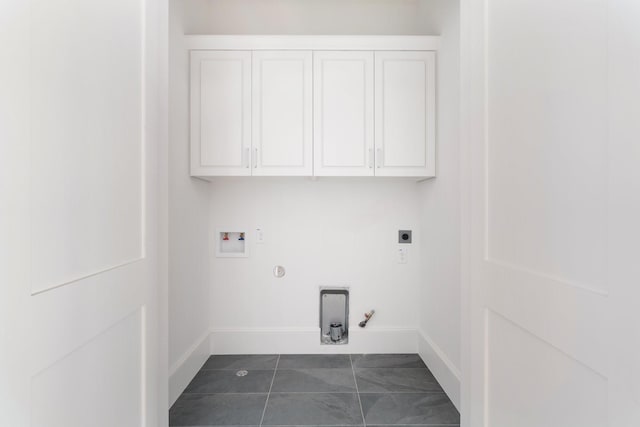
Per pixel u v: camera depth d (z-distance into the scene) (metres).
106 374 0.82
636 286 0.54
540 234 0.78
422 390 2.04
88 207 0.74
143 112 0.99
